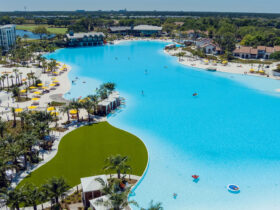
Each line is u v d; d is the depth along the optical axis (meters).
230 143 58.69
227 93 95.12
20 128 61.12
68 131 62.06
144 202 39.94
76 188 41.56
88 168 47.19
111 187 36.38
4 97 82.81
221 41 162.38
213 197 41.34
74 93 90.69
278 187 43.91
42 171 46.00
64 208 37.25
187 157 52.84
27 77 105.88
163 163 50.53
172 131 64.31
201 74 122.31
